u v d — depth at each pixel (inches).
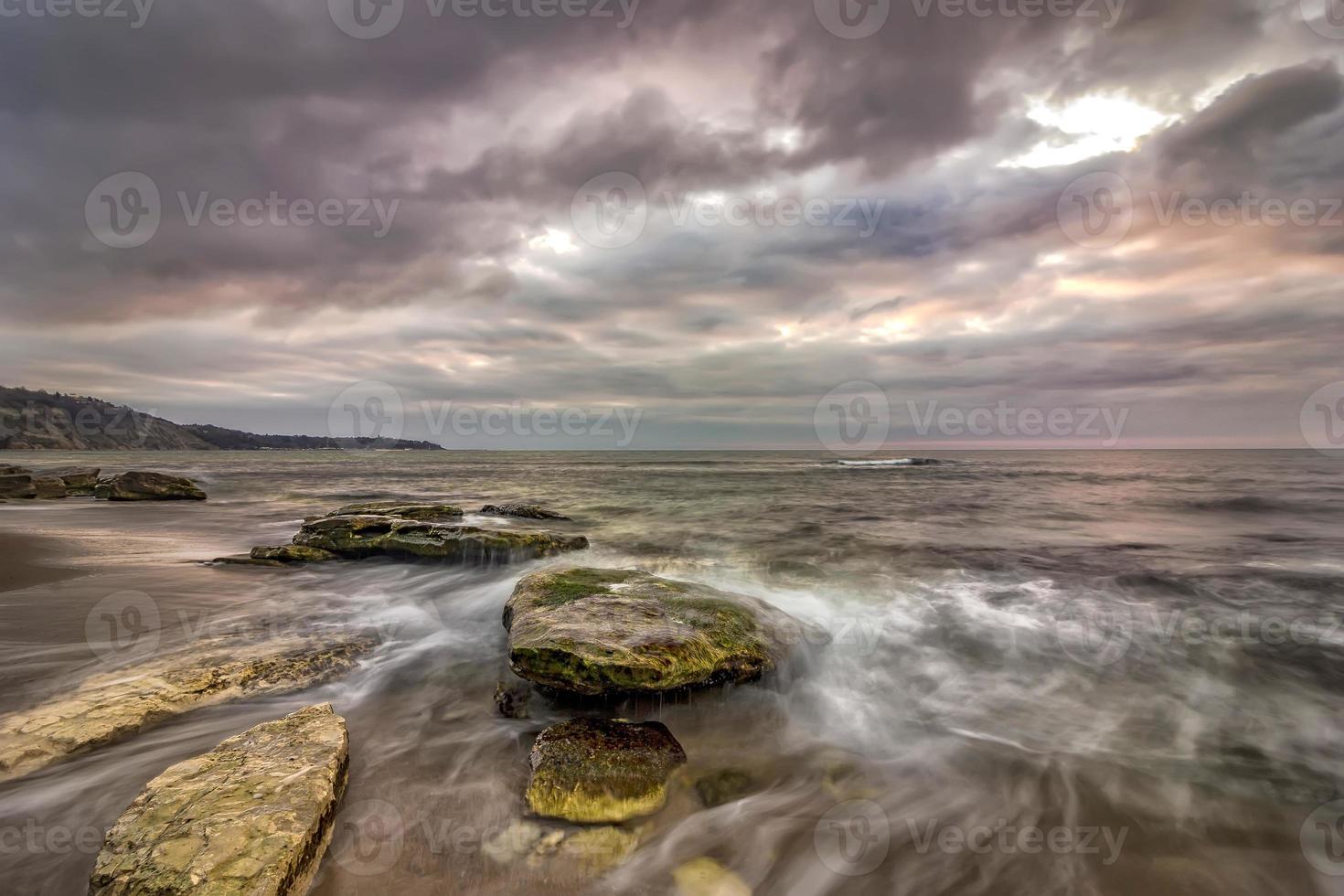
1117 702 245.1
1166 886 142.6
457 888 135.6
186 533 657.6
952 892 140.8
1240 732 219.1
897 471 2187.5
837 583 426.3
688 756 198.4
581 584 315.9
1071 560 510.0
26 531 609.0
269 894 116.3
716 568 476.1
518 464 3193.9
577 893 135.9
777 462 3567.9
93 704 198.2
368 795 170.9
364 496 1154.7
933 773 193.2
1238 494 1093.8
